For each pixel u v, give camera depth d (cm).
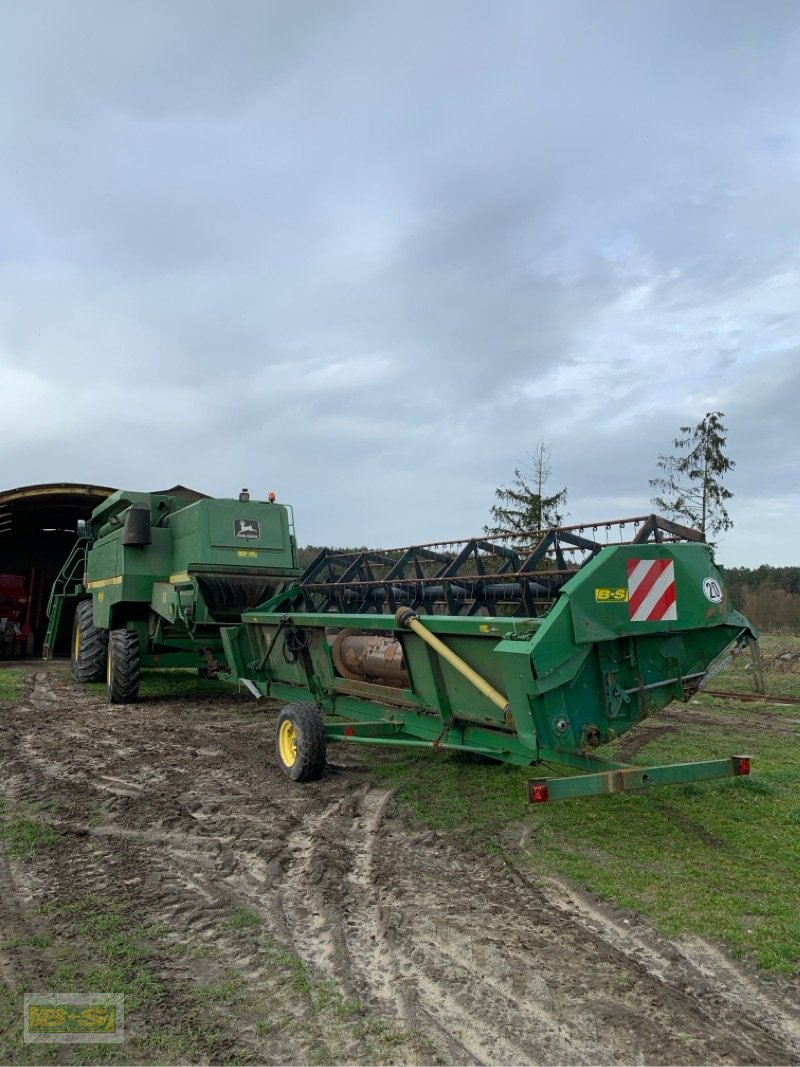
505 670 502
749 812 590
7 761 767
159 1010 324
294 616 789
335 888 452
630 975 352
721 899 432
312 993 338
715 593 557
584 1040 304
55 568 2116
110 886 456
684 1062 290
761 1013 324
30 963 362
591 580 504
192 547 1092
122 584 1141
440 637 583
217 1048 298
